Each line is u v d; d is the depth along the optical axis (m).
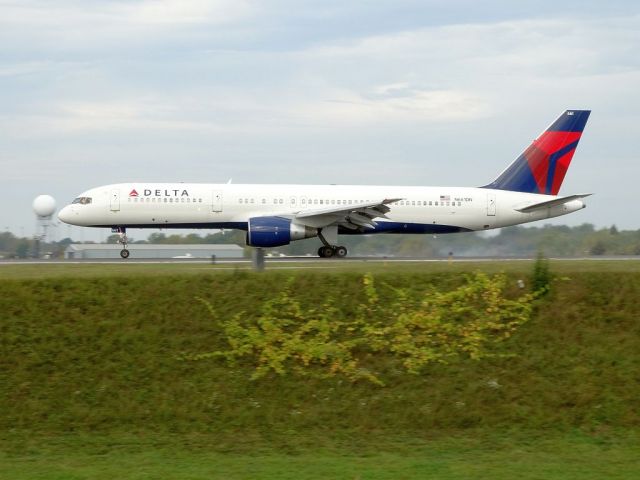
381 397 84.06
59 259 193.50
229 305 95.44
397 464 69.06
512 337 93.12
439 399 83.62
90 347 89.25
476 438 78.00
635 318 95.88
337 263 154.62
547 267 101.56
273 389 85.00
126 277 99.38
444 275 102.25
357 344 91.00
